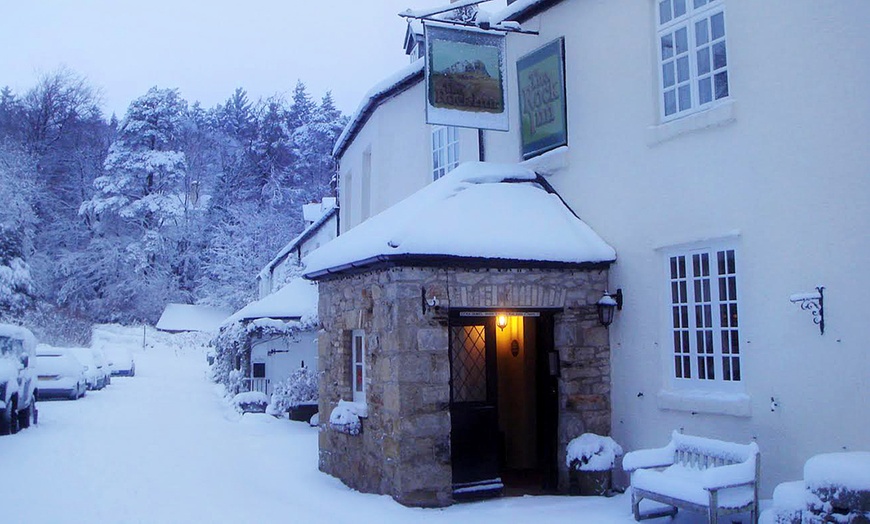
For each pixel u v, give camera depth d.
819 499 5.07
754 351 6.95
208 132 61.19
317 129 59.69
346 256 8.67
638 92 8.39
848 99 6.29
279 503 7.82
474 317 8.59
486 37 9.73
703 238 7.47
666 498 6.32
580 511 7.29
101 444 12.04
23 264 30.61
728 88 7.39
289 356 18.69
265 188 53.88
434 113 9.29
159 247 48.69
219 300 45.03
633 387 8.21
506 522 6.89
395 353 7.72
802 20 6.66
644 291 8.15
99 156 54.50
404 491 7.50
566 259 8.27
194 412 17.58
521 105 10.20
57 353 21.11
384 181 13.44
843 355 6.22
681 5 8.09
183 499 7.95
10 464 9.94
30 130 50.62
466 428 8.30
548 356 8.55
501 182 9.36
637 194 8.32
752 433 6.90
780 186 6.79
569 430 8.30
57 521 6.89
